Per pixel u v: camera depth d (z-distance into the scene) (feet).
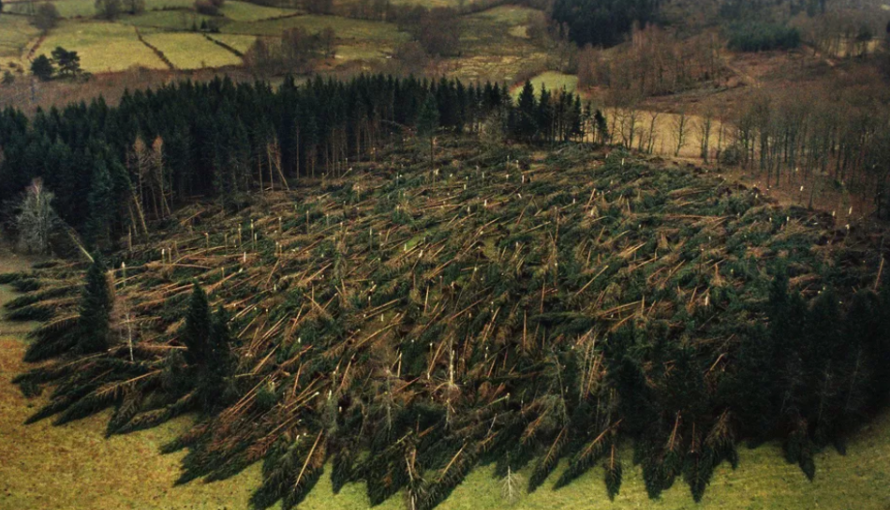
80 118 364.58
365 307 232.12
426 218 293.43
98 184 286.25
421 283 241.14
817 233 272.51
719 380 186.80
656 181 333.42
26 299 238.48
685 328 212.02
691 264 248.52
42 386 200.75
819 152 365.20
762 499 162.30
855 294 185.78
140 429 185.88
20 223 284.82
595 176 341.62
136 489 167.53
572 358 191.31
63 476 170.81
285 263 258.78
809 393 175.63
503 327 214.07
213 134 345.10
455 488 166.61
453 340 210.38
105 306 212.02
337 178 367.66
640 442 175.42
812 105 372.38
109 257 279.28
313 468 169.17
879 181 304.30
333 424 177.47
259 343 213.66
